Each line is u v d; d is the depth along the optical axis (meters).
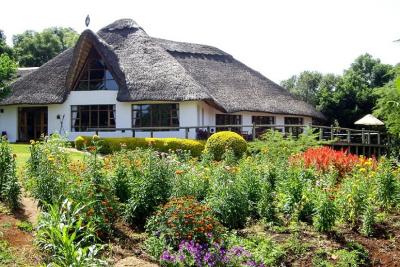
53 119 29.47
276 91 34.75
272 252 7.56
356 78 43.41
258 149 19.22
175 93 26.38
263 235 8.26
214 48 36.44
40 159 9.30
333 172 10.44
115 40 31.41
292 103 34.00
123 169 9.29
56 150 9.52
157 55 29.25
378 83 47.66
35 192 8.51
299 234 8.32
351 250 7.92
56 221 6.62
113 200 8.43
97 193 8.23
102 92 28.83
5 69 26.44
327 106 42.16
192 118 27.11
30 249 6.92
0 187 9.17
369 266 7.66
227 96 29.92
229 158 13.43
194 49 34.62
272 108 31.39
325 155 11.68
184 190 9.03
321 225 8.38
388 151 28.89
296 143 18.89
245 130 31.00
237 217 8.67
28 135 30.97
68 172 8.76
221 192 8.78
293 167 10.20
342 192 9.05
